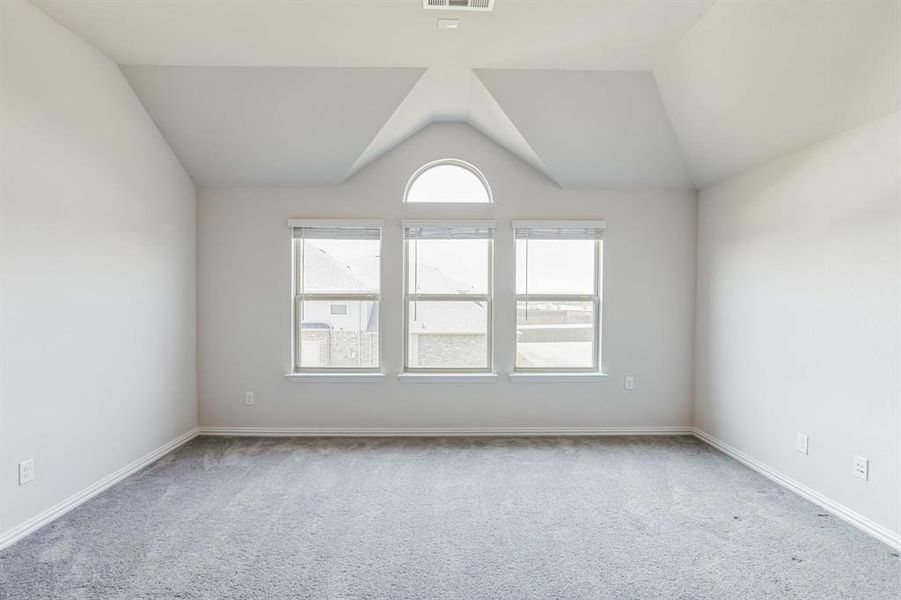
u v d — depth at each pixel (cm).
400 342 404
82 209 273
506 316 405
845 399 254
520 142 371
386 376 402
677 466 333
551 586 198
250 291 399
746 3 233
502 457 350
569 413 408
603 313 409
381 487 296
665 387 411
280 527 246
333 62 308
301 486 297
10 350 227
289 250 400
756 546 228
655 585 198
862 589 195
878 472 235
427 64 310
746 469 328
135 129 321
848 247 252
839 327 258
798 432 288
